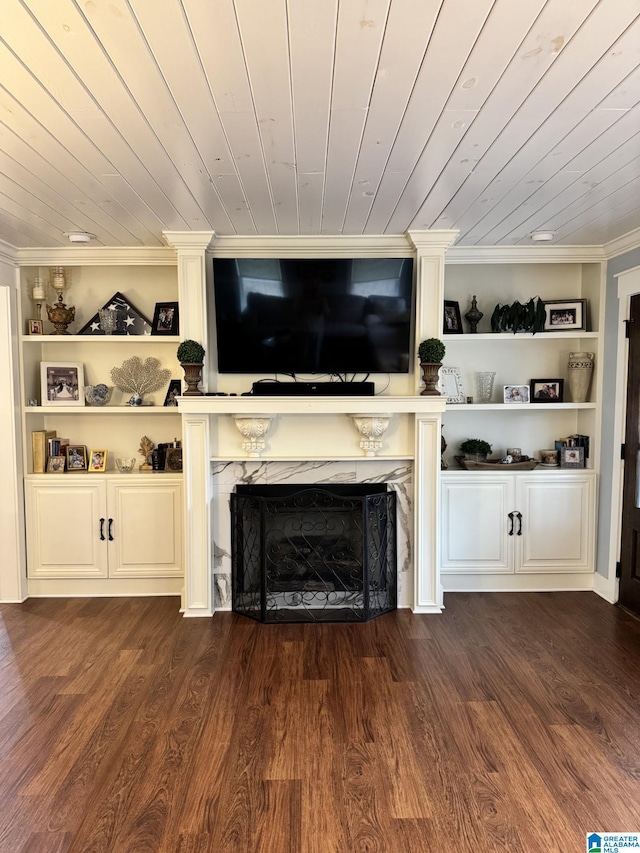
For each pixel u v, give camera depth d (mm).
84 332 4172
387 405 3602
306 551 3789
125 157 2369
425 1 1437
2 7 1443
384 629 3514
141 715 2586
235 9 1464
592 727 2480
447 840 1871
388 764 2244
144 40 1586
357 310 3691
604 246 3959
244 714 2590
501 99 1925
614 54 1670
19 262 3912
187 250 3580
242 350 3730
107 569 4059
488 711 2605
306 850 1837
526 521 4145
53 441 4172
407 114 2018
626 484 3828
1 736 2436
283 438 3814
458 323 4219
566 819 1956
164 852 1831
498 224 3426
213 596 3816
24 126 2090
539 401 4328
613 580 3938
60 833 1908
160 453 4184
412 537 3824
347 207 3066
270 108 1968
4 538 3975
